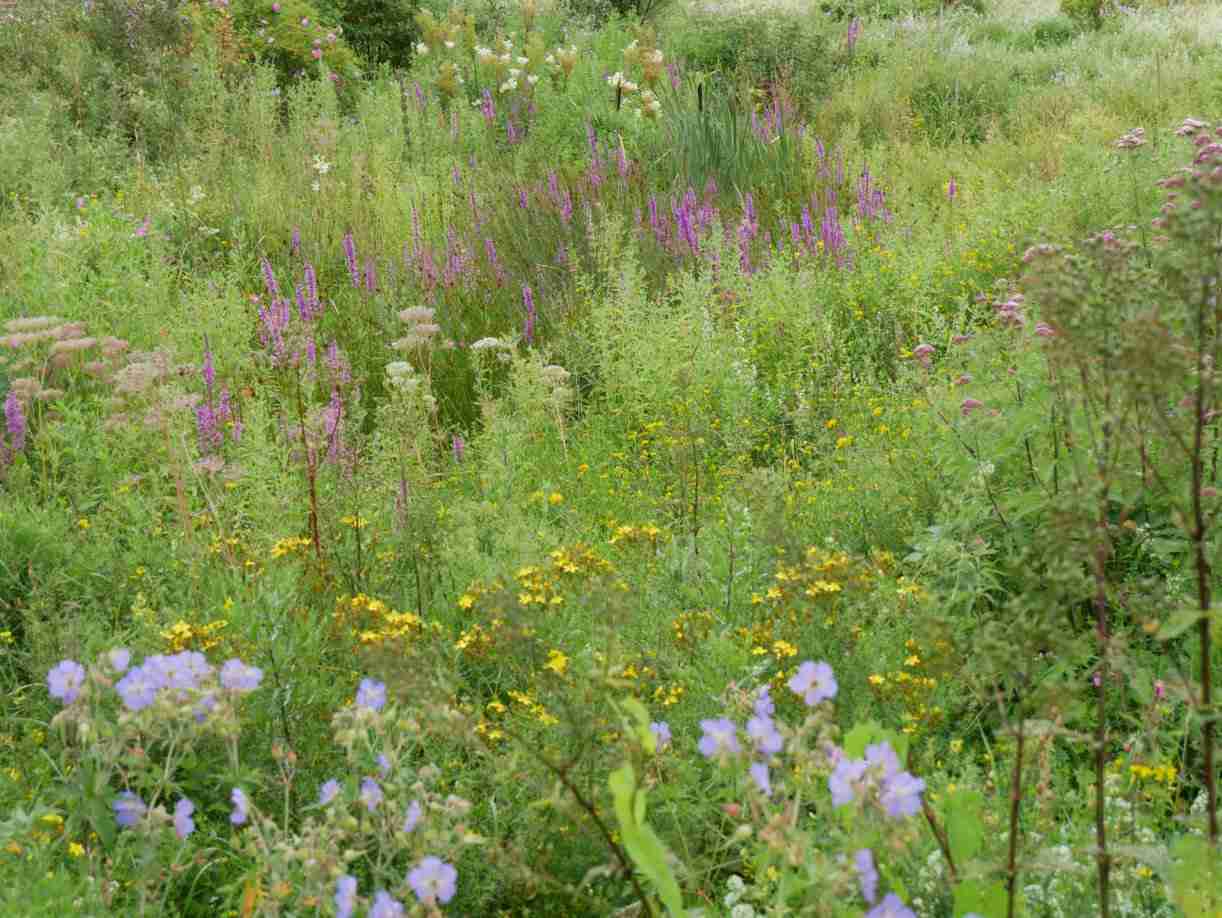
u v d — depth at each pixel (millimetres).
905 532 4309
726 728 1972
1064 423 3049
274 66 14281
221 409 5469
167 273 7500
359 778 2832
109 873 2617
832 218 8164
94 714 2797
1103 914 2055
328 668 3529
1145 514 3748
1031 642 1938
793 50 15500
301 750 3186
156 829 2439
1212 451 3262
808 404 5754
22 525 4262
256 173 10289
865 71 15539
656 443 5562
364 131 11703
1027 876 2430
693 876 2320
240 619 3486
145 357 5352
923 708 3102
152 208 8961
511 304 7508
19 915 2389
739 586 3721
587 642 3438
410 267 7961
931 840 2520
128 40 12469
